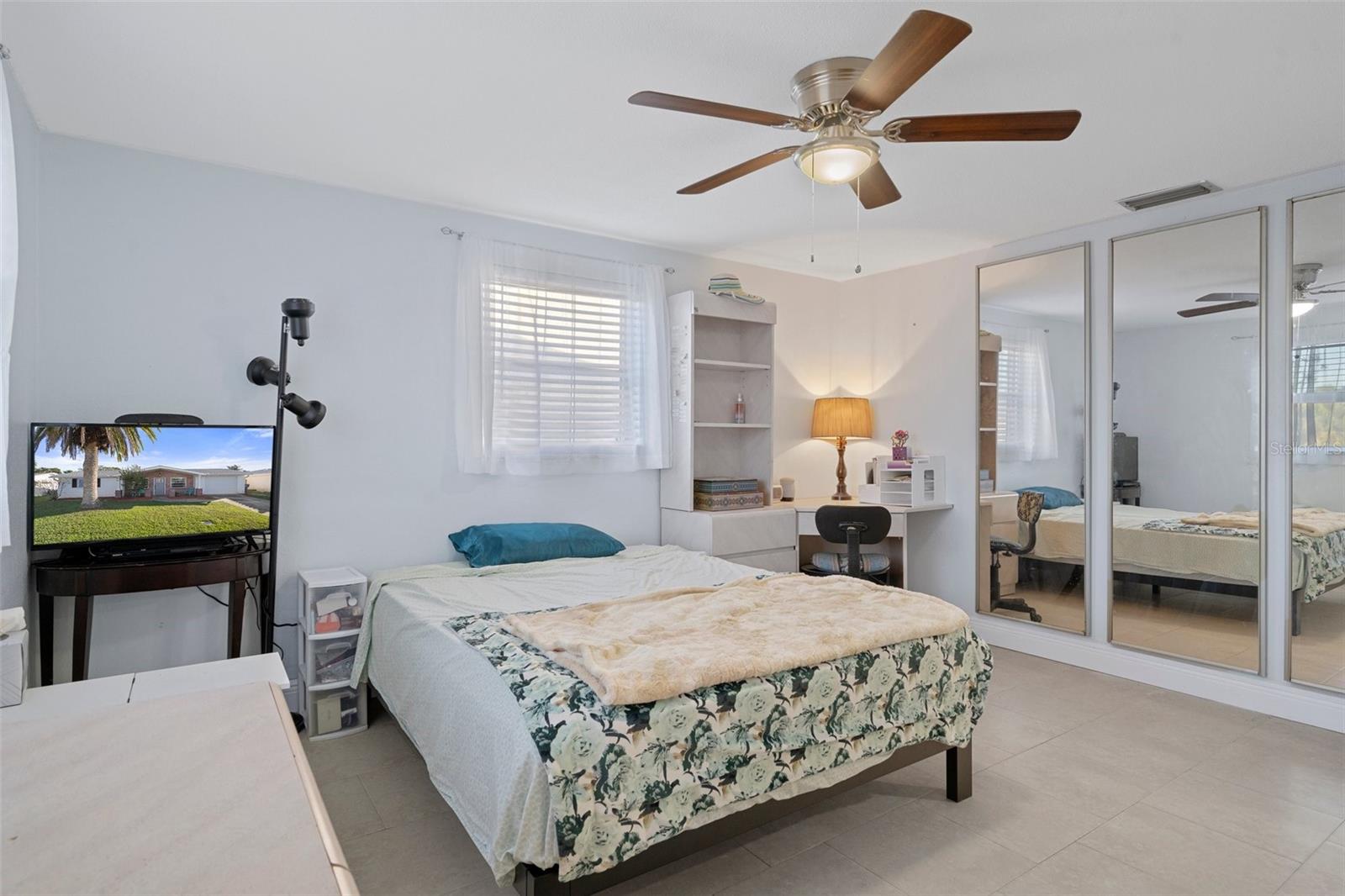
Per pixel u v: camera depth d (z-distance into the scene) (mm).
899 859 2080
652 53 2105
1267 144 2725
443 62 2162
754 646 1988
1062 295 3898
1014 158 2855
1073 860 2070
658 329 4141
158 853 748
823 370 5102
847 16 1912
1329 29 1932
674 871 2031
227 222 3010
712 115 1992
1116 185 3180
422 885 1964
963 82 2242
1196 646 3396
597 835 1595
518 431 3699
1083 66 2145
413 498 3463
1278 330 3141
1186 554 3426
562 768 1570
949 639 2334
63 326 2676
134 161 2818
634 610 2434
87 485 2494
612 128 2625
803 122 2121
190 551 2732
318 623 2900
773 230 3912
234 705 1182
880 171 2301
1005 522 4160
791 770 1914
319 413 2996
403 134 2686
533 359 3744
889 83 1754
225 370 3006
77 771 942
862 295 5008
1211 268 3330
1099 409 3736
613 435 4020
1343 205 2957
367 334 3338
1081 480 3814
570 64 2172
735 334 4668
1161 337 3508
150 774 935
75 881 692
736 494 4199
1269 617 3176
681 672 1775
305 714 3053
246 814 834
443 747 2053
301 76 2250
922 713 2221
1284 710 3107
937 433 4527
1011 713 3182
